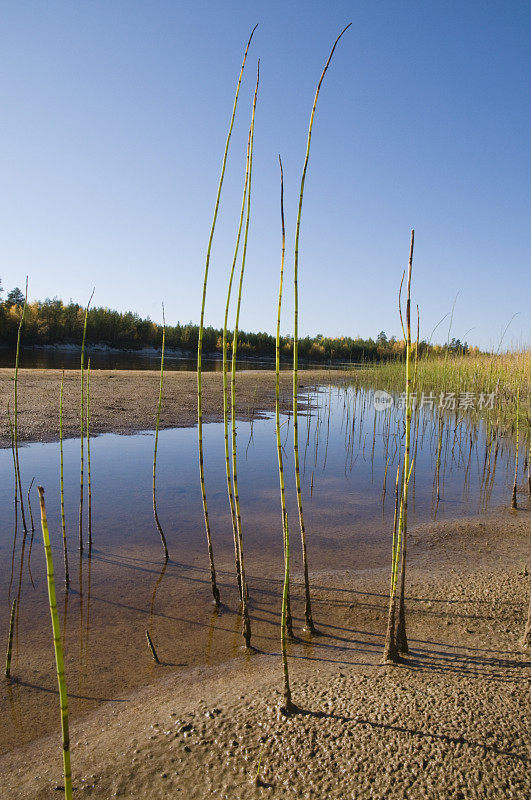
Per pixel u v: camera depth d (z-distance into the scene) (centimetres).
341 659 238
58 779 167
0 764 177
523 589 314
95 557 368
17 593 310
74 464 609
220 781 162
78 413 894
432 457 767
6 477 543
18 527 416
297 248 218
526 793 148
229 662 241
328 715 185
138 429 841
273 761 167
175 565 359
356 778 157
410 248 199
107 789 162
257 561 372
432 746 166
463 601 300
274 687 212
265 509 493
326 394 1611
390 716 182
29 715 204
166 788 161
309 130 207
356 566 368
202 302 277
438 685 203
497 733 171
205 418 993
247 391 1462
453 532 444
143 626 277
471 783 152
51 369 1670
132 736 187
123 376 1529
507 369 1122
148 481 562
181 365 2627
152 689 220
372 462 723
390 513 497
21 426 764
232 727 185
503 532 445
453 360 1301
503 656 228
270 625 280
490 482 624
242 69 238
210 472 620
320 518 474
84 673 233
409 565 370
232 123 246
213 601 307
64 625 275
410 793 150
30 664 239
